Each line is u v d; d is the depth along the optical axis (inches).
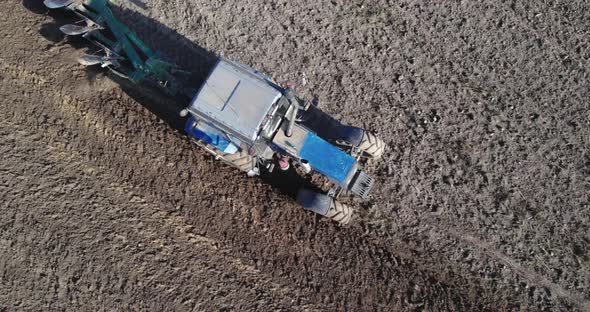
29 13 432.8
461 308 381.7
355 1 435.5
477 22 430.6
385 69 423.2
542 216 398.6
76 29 401.1
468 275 391.9
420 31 430.0
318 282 385.1
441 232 398.9
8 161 397.4
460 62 423.8
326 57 425.1
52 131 406.6
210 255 387.9
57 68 418.3
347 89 420.2
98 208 391.5
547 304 384.2
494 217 399.5
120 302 373.7
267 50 426.9
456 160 408.8
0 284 374.3
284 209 400.5
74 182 396.2
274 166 407.2
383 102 418.3
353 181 366.9
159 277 379.9
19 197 390.6
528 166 406.6
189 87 414.6
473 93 418.6
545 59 422.6
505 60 423.5
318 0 435.5
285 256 390.6
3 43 424.2
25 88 414.9
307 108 402.6
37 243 382.9
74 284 376.2
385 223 402.6
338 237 397.4
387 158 410.6
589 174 403.2
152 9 437.1
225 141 368.8
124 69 415.2
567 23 428.8
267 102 331.0
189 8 436.5
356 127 406.6
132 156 403.9
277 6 434.6
